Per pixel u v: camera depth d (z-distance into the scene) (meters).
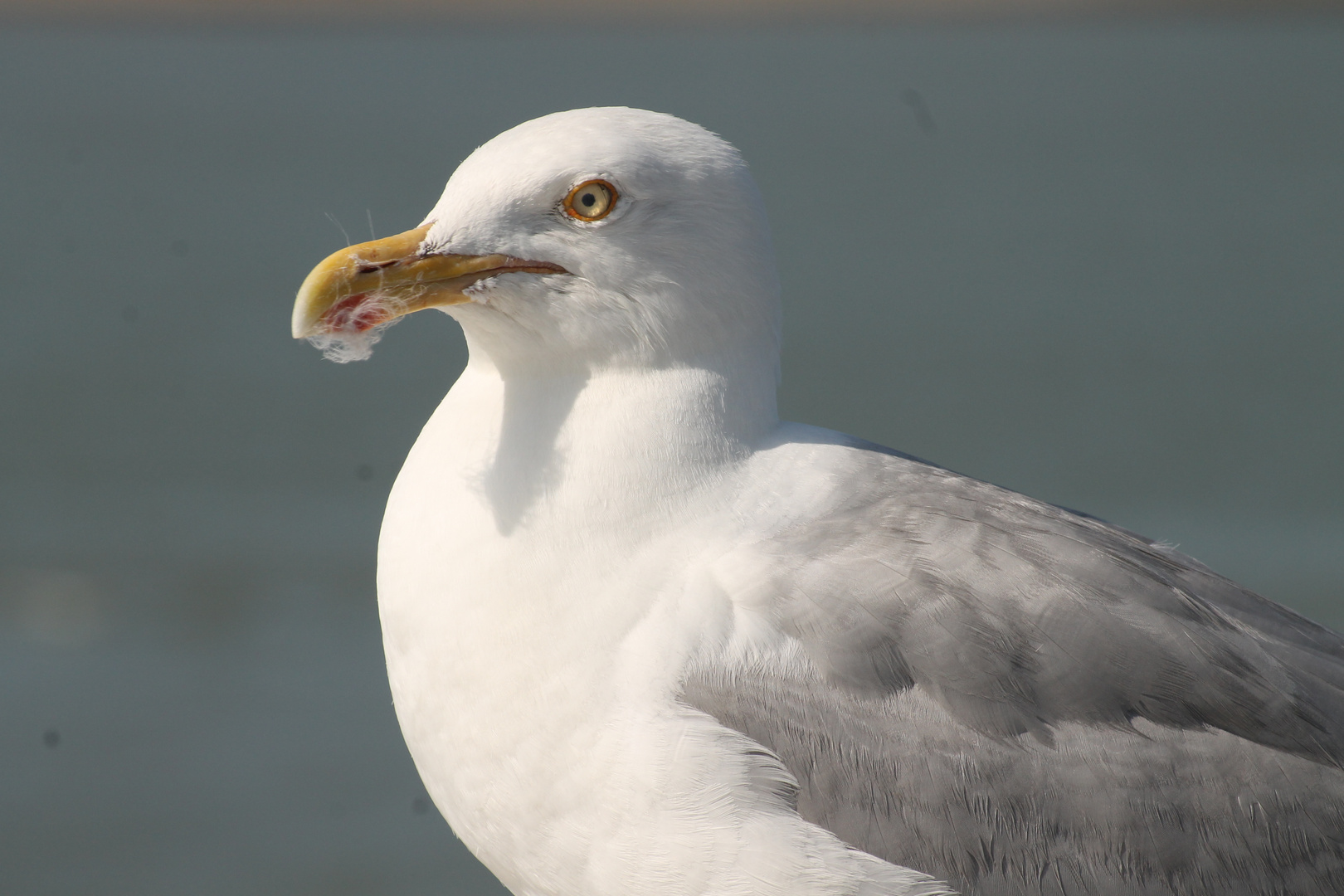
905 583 3.67
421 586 3.68
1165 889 3.67
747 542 3.68
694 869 3.65
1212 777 3.67
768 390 3.71
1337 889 3.68
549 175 3.68
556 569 3.67
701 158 3.69
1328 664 3.71
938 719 3.67
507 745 3.67
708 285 3.69
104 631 7.23
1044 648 3.67
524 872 3.68
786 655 3.67
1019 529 3.70
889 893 3.66
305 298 3.68
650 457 3.68
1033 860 3.66
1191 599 3.70
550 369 3.70
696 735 3.65
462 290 3.68
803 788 3.66
